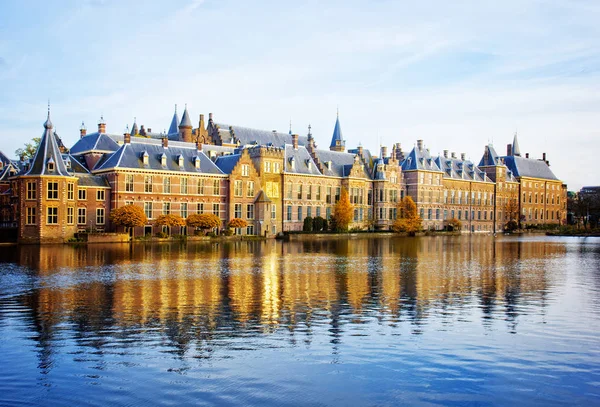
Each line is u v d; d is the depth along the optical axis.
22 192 82.25
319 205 122.69
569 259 61.84
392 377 19.73
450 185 152.50
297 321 27.31
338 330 25.62
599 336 24.86
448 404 17.64
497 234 151.88
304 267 49.94
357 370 20.34
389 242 96.88
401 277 43.06
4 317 27.89
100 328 25.80
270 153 112.69
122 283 38.69
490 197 166.00
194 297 33.44
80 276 42.22
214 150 118.69
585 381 19.42
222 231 100.94
